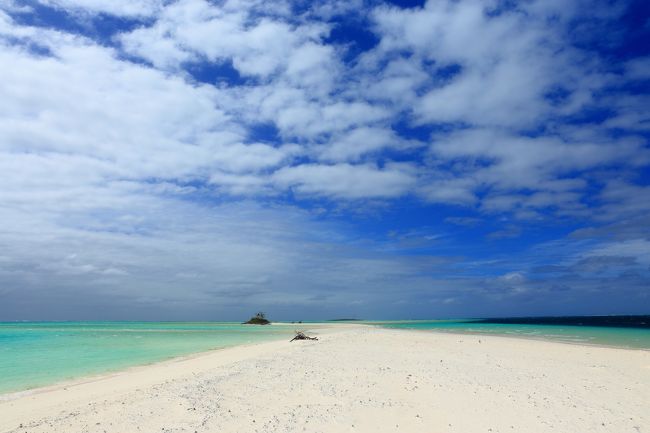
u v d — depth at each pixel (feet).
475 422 35.14
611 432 33.30
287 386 46.62
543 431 33.27
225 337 176.86
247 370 57.47
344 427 33.32
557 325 274.16
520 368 61.67
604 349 90.53
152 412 36.42
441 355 75.97
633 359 73.77
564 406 40.24
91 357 93.35
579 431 33.40
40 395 49.19
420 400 41.39
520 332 175.42
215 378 51.11
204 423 33.45
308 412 36.88
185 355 95.81
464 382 49.98
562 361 70.18
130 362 82.99
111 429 32.24
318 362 65.87
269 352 87.10
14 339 164.45
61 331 256.93
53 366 77.46
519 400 42.06
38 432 32.01
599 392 46.50
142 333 224.53
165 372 65.10
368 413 36.91
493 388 47.09
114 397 44.04
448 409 38.58
